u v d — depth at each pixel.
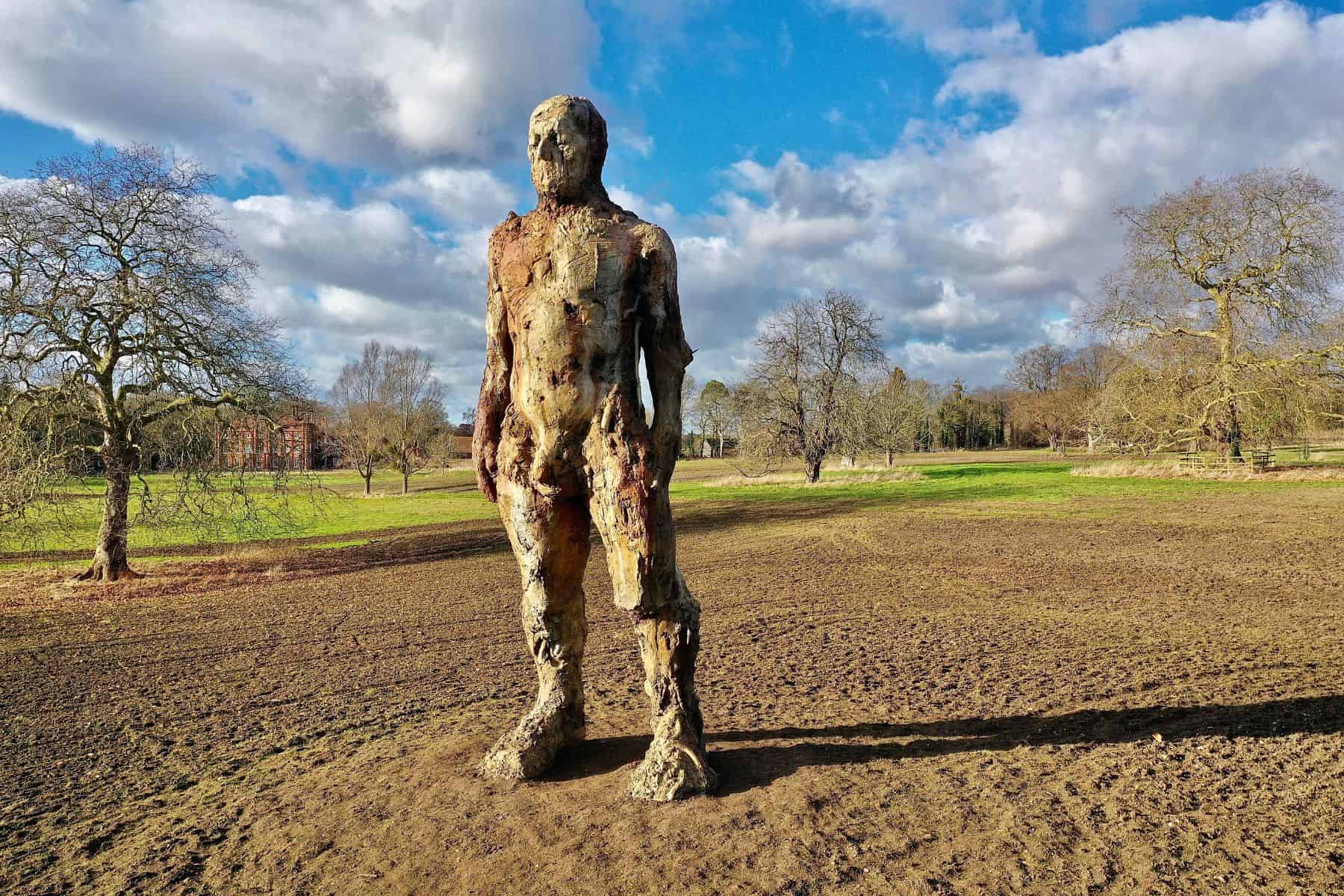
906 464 59.75
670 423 4.22
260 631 11.27
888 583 12.73
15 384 15.34
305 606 13.32
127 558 20.88
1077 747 4.85
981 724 5.45
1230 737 4.96
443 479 61.78
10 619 12.62
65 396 15.78
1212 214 34.84
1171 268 36.22
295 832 3.97
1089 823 3.72
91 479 17.50
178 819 4.48
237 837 4.05
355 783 4.60
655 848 3.49
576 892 3.20
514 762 4.34
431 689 7.61
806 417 41.00
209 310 16.91
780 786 4.08
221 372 17.03
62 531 19.42
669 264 4.22
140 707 7.45
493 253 4.55
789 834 3.57
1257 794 4.04
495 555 19.89
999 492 30.77
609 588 13.35
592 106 4.38
